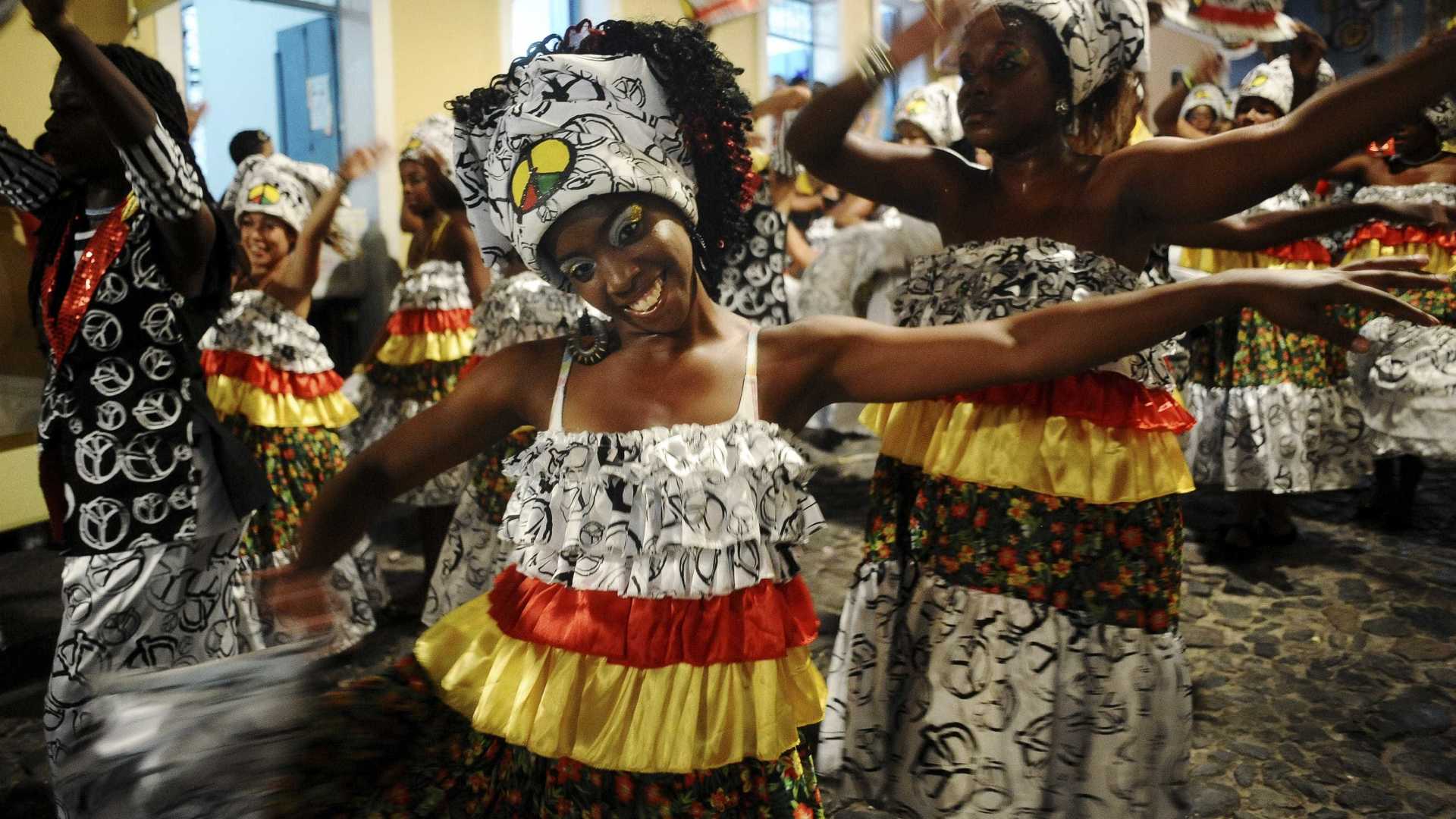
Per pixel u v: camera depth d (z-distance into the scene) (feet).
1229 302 5.10
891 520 8.11
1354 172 16.89
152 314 8.15
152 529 8.21
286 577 5.84
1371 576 14.29
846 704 8.05
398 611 13.93
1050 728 7.30
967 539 7.52
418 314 14.55
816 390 5.51
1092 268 7.22
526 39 12.15
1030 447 7.28
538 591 5.39
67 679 8.11
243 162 12.44
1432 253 16.05
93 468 8.06
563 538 5.24
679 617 5.10
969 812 7.42
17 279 14.37
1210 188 6.82
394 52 15.89
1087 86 7.34
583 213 5.10
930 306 7.79
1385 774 9.60
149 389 8.18
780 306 11.60
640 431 5.25
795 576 5.46
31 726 10.96
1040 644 7.32
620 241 5.08
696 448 5.17
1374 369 15.39
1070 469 7.22
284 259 12.24
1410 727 10.37
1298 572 14.56
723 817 5.16
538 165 5.12
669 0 9.27
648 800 5.11
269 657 5.20
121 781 4.83
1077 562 7.33
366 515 5.90
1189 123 17.29
